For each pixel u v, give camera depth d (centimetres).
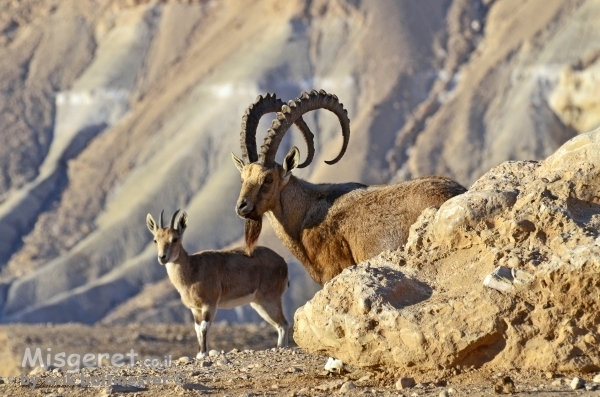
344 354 3791
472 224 3712
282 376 4122
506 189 3803
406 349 3575
